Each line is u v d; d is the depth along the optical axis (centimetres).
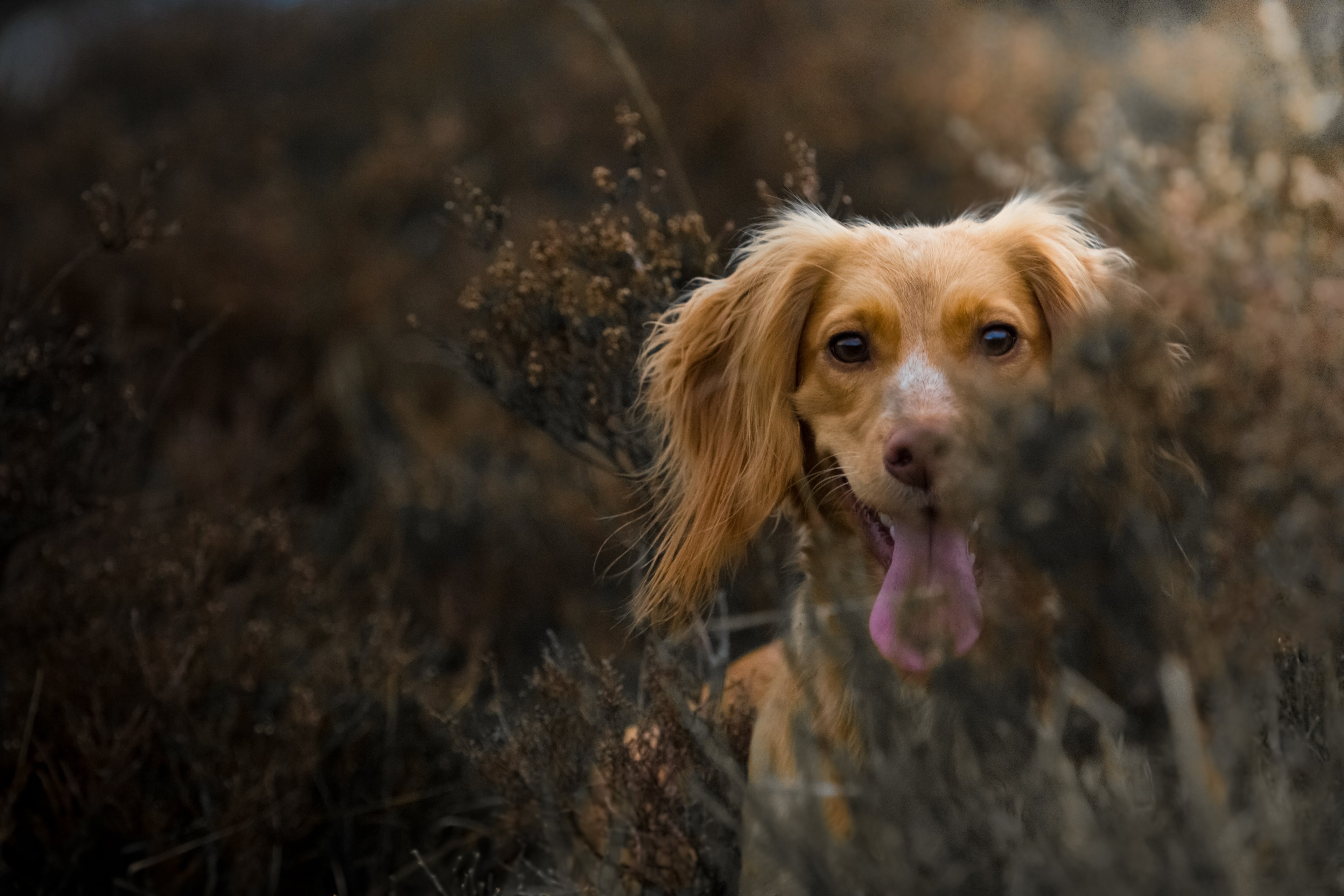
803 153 347
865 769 220
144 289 633
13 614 351
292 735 325
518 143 839
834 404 262
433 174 828
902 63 800
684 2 968
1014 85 732
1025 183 477
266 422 574
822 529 264
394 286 701
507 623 435
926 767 207
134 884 312
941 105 727
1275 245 348
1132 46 719
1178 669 177
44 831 307
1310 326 268
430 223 802
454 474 510
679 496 293
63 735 323
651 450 307
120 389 443
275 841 312
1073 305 265
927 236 276
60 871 310
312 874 328
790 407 276
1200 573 222
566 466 487
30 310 390
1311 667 207
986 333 257
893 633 234
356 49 1172
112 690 329
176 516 443
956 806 194
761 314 279
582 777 260
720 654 287
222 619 356
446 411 609
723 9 935
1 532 361
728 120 758
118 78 1175
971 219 328
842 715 243
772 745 257
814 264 276
